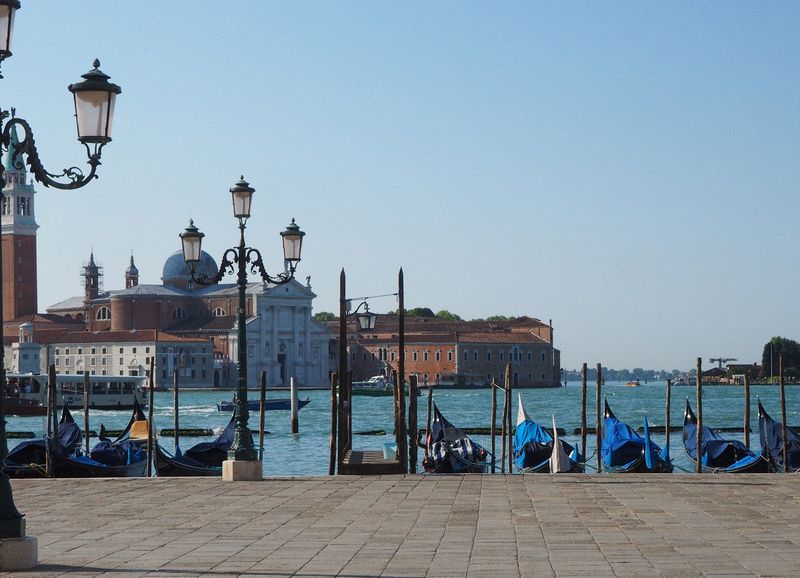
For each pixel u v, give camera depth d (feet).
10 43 42.04
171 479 88.58
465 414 418.92
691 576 41.32
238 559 46.88
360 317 124.26
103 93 44.50
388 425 327.26
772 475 85.30
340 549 49.39
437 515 61.36
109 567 44.96
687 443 147.43
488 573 42.75
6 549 44.21
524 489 75.97
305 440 258.78
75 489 80.18
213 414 420.77
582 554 46.93
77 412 421.59
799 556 45.60
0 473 44.70
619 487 76.43
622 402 548.31
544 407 488.02
